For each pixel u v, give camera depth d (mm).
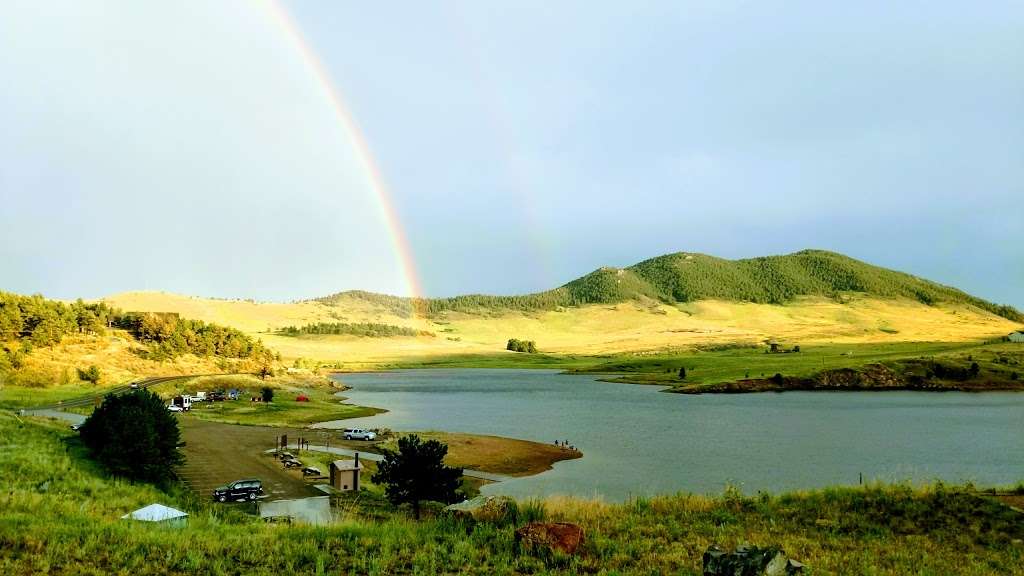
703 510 27719
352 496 47281
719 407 140500
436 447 39094
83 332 169375
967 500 27078
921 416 120875
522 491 57312
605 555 20125
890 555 20875
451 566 18625
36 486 31641
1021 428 103062
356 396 174500
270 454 66062
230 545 20000
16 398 100438
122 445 41156
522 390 197000
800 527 24641
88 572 16562
